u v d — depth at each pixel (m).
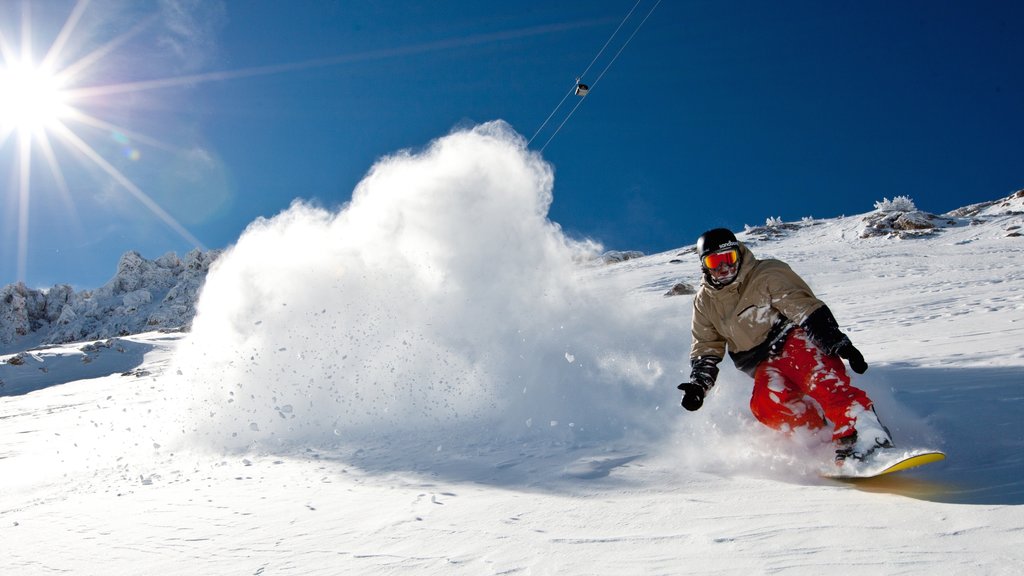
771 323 2.49
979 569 1.13
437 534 1.79
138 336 41.53
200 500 2.66
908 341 5.27
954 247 22.23
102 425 6.51
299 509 2.29
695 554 1.39
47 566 1.98
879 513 1.52
